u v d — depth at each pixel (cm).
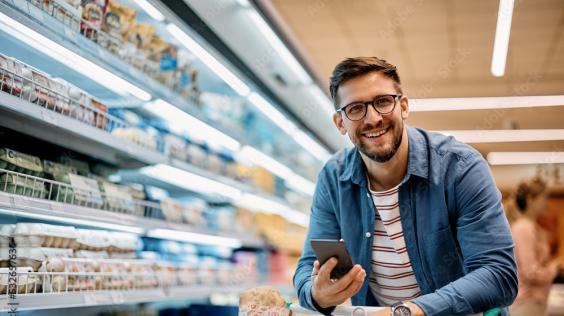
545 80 663
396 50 590
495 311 144
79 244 241
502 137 884
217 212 409
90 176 271
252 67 334
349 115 158
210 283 368
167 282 303
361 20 514
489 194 159
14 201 183
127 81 248
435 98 721
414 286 179
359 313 144
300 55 341
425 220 169
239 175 425
